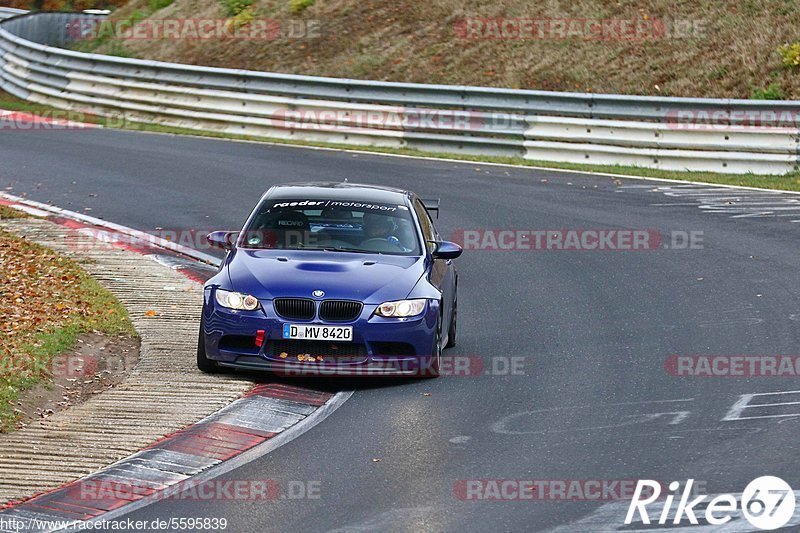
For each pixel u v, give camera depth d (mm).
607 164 77812
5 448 27406
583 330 41094
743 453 27344
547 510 23578
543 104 80500
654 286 47875
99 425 29266
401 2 107875
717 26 92688
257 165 75250
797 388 33406
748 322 41781
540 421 30250
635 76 89562
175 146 82688
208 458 27109
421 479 25594
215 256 52219
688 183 71500
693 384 33938
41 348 35094
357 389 33625
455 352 38250
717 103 75312
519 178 72562
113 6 147875
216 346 33656
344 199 39094
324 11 109438
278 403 31688
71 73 100125
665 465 26484
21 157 76625
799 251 53844
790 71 85250
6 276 45000
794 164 73188
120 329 38750
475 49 97750
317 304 33344
